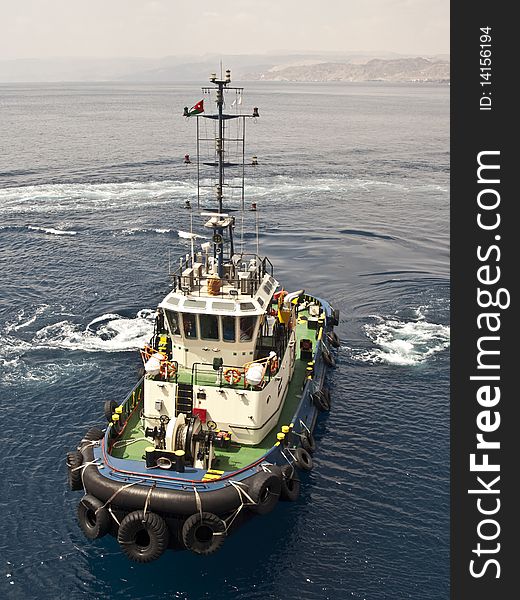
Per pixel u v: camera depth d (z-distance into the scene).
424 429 29.12
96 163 101.00
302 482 25.20
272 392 23.94
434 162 110.31
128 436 23.56
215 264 25.70
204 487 20.23
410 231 64.06
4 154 108.25
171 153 113.62
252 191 82.44
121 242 57.81
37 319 40.28
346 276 49.97
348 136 149.62
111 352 36.06
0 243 56.88
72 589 20.14
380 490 24.86
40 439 28.06
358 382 33.38
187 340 23.94
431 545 22.09
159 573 20.73
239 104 23.92
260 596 19.88
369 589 20.25
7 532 22.48
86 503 20.55
